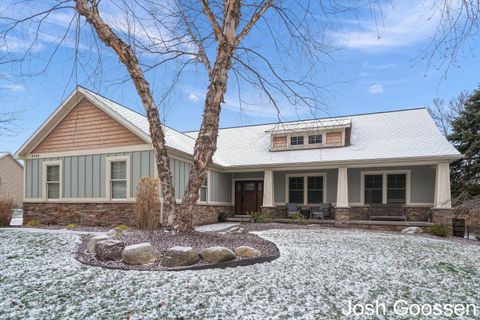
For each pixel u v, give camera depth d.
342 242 8.16
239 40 7.05
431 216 12.59
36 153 12.95
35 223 11.84
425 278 5.00
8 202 11.78
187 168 12.96
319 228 11.77
